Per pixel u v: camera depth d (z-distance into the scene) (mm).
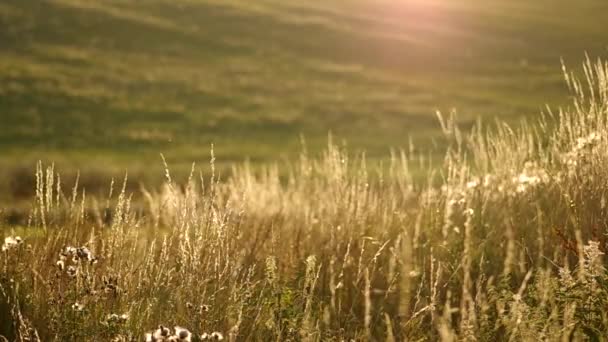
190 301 5113
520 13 69688
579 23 66125
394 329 5316
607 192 6016
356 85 46656
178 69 46469
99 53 47094
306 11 63312
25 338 4641
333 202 7527
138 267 5344
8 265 5305
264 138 36250
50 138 33344
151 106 39469
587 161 6410
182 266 5273
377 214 7344
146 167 27578
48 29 49469
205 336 4617
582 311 4672
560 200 6168
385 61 52812
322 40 56031
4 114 35562
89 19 52469
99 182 23391
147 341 4230
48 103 37625
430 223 6625
